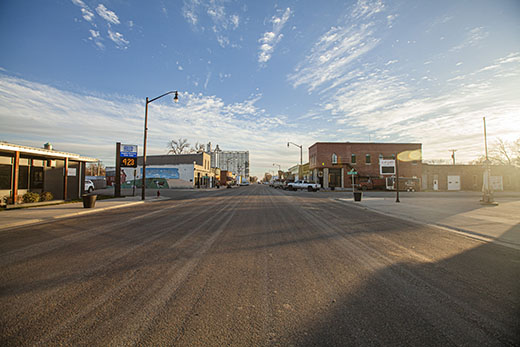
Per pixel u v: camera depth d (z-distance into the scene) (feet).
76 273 14.88
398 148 151.33
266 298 11.82
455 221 33.76
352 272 15.26
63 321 9.81
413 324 9.75
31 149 51.90
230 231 27.17
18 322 9.73
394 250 20.16
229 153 453.17
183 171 169.07
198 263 16.74
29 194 54.03
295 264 16.63
